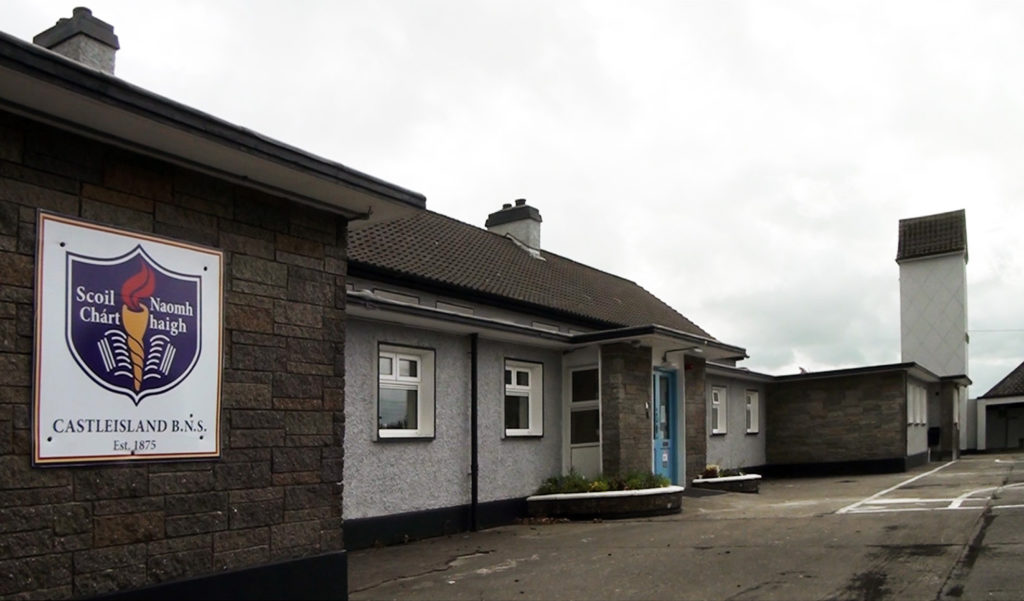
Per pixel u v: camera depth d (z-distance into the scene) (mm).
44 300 5281
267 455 6609
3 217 5129
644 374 15125
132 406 5711
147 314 5859
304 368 7004
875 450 22859
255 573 6363
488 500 12930
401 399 11828
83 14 11125
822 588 6980
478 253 18703
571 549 10102
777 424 24484
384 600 7625
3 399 5035
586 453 14633
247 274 6617
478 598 7531
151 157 5977
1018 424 36281
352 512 10602
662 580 7820
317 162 6512
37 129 5348
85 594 5328
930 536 8914
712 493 16281
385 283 13977
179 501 5949
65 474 5305
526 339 13547
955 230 33812
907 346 34062
